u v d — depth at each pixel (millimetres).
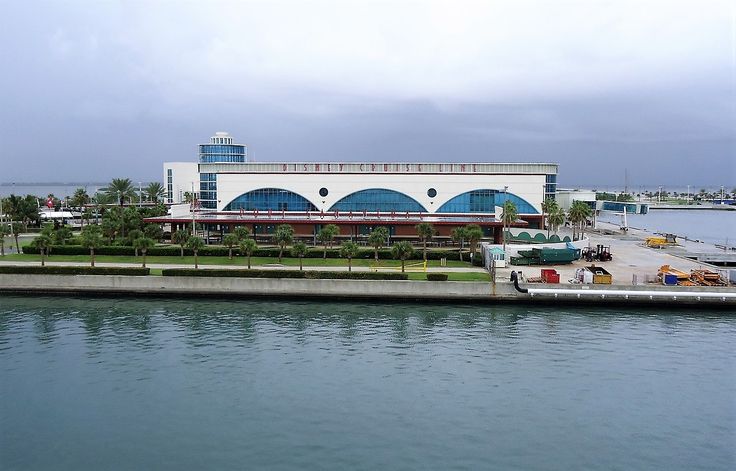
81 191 167500
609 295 73500
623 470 35750
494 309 72938
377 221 112250
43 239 85062
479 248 106312
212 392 46312
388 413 42688
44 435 39531
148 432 39844
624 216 150000
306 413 42656
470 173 122812
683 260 97625
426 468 35344
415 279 78250
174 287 78750
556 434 39938
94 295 79312
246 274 79188
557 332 62594
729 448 38531
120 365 52156
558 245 95562
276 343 58625
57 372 50469
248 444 38156
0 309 72188
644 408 44094
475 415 42531
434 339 60125
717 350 56969
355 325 65500
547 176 124812
